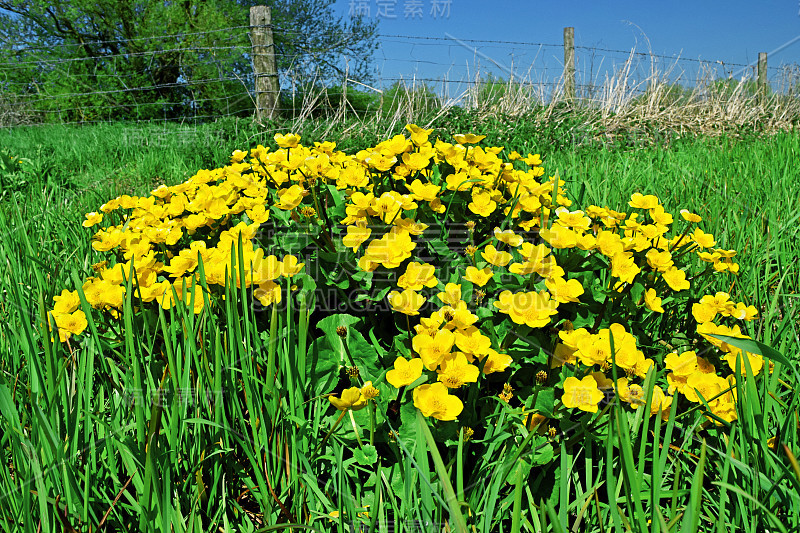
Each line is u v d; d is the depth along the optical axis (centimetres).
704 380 135
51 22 2320
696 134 796
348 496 123
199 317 141
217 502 141
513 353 144
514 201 194
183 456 135
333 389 151
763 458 124
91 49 2411
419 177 216
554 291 143
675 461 137
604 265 165
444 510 128
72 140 848
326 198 196
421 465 115
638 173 416
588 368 136
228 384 139
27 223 289
